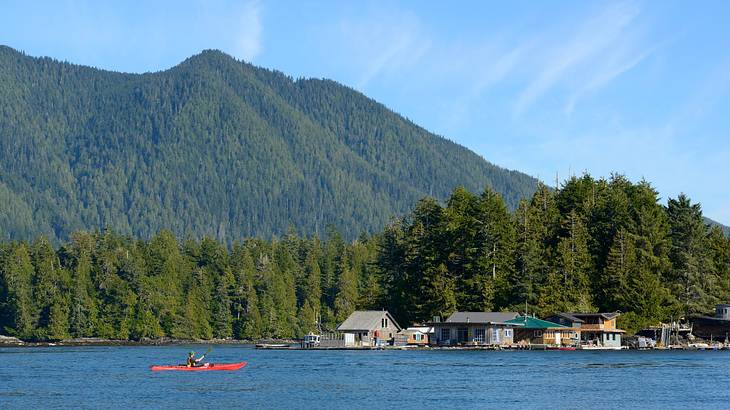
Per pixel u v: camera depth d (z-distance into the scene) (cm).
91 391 10481
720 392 10288
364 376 12094
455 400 9631
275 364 14425
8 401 9694
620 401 9569
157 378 11962
